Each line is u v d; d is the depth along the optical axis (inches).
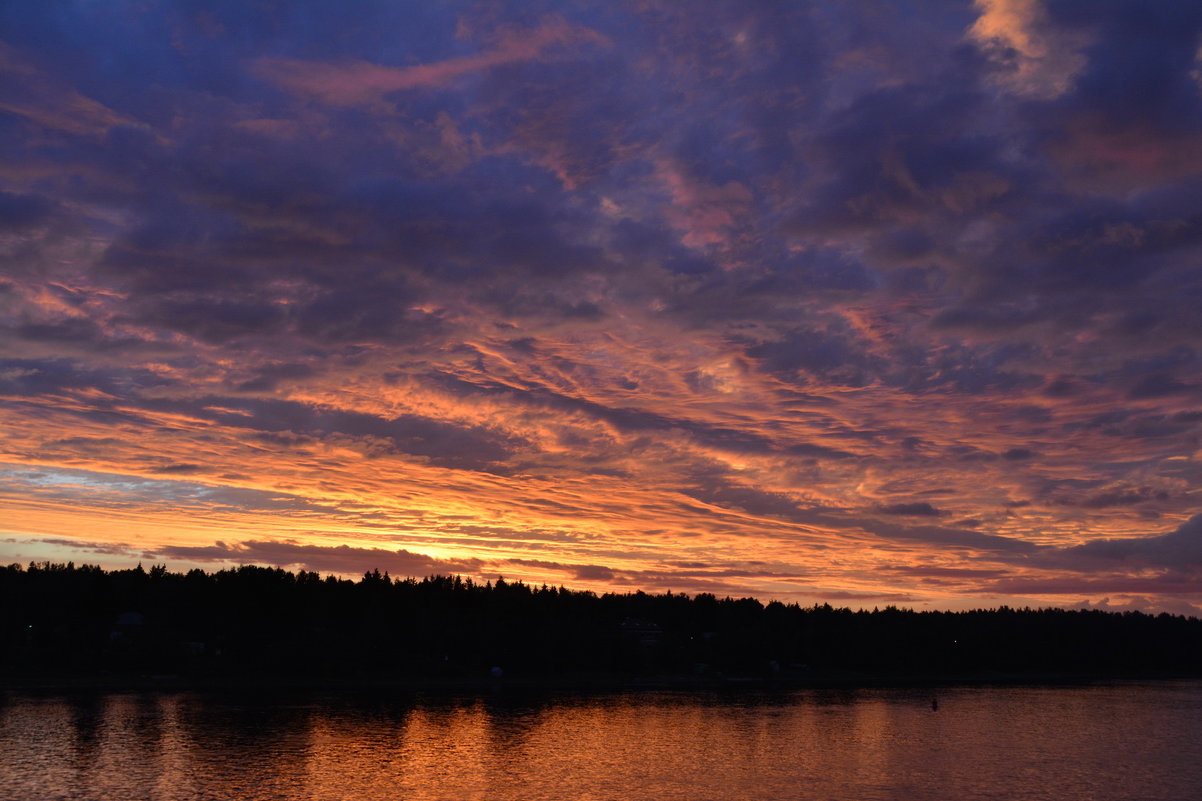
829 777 4370.1
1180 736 6077.8
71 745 4776.1
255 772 4180.6
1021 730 6363.2
